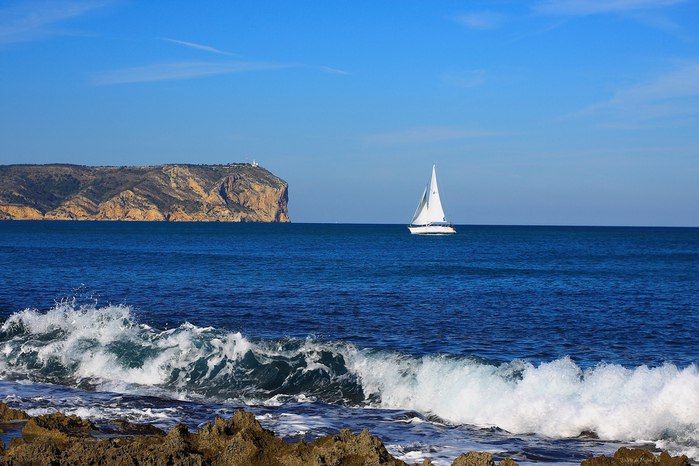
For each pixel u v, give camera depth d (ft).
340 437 34.96
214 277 155.43
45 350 63.93
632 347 77.05
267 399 53.67
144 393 54.75
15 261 194.80
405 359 56.65
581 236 617.62
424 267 203.21
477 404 49.11
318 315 97.45
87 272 162.30
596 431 44.29
